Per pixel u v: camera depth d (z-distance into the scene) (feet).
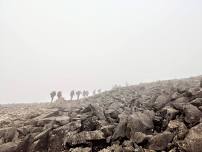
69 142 36.65
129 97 74.59
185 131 30.68
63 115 55.83
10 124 52.80
